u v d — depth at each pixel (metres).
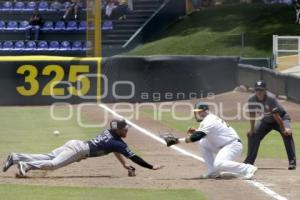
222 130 29.17
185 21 105.31
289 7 105.25
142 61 70.81
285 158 37.47
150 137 46.34
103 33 102.38
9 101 70.12
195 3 110.25
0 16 104.81
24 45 97.56
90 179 29.47
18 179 29.12
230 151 29.19
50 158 29.42
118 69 70.62
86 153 29.06
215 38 97.00
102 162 35.19
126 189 26.53
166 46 96.38
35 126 53.47
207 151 29.70
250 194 25.48
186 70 71.44
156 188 26.86
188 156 37.88
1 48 97.06
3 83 70.00
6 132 49.69
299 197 24.91
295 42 76.31
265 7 106.19
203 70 71.69
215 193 25.69
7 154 38.66
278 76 65.62
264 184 27.81
